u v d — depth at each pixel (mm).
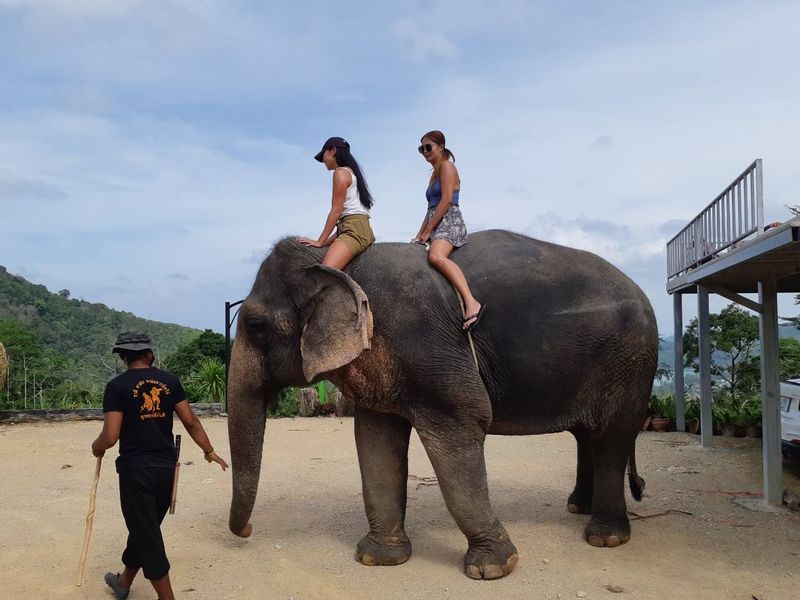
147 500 4004
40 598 4363
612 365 5156
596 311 5094
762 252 5480
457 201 5266
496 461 8938
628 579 4656
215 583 4637
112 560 5082
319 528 5918
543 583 4598
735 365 14469
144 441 4039
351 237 4949
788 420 8383
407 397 4770
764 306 6828
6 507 6602
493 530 4746
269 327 5051
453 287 4902
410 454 9531
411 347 4680
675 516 6215
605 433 5293
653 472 8242
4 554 5195
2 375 13703
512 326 4949
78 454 9570
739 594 4395
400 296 4758
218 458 4465
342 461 9023
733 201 7141
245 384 5129
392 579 4711
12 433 11594
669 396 12891
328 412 13992
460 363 4750
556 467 8508
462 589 4512
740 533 5711
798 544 5430
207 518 6203
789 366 14805
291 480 7809
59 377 18703
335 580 4699
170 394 4180
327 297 4797
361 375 4770
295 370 5094
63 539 5566
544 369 5000
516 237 5422
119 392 4039
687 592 4426
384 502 5078
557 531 5738
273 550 5316
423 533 5719
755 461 8828
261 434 5195
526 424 5184
